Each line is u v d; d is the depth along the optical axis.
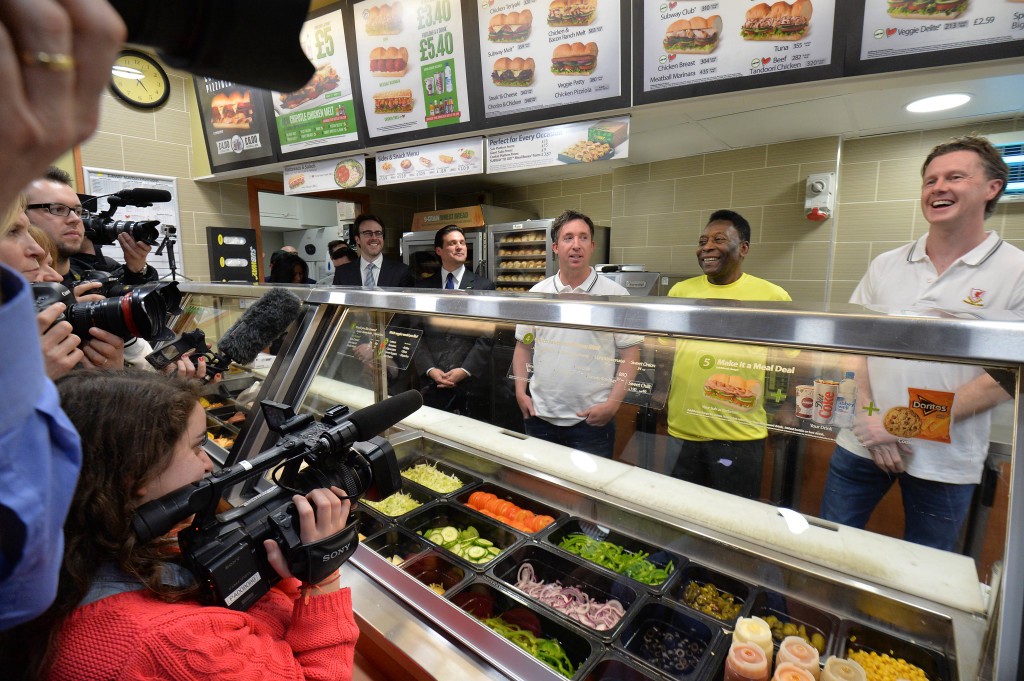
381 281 3.48
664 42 1.99
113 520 0.60
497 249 4.34
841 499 1.12
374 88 2.70
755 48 1.86
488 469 1.57
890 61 1.70
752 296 2.16
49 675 0.55
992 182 1.49
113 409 0.63
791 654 0.86
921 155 2.95
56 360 0.92
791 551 1.04
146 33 0.28
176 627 0.57
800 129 3.00
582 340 1.49
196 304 2.27
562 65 2.21
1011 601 0.61
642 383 1.37
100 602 0.58
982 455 0.79
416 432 1.77
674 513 1.21
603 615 1.05
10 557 0.28
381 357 1.73
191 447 0.70
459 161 2.65
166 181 3.76
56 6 0.21
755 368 1.18
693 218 3.72
